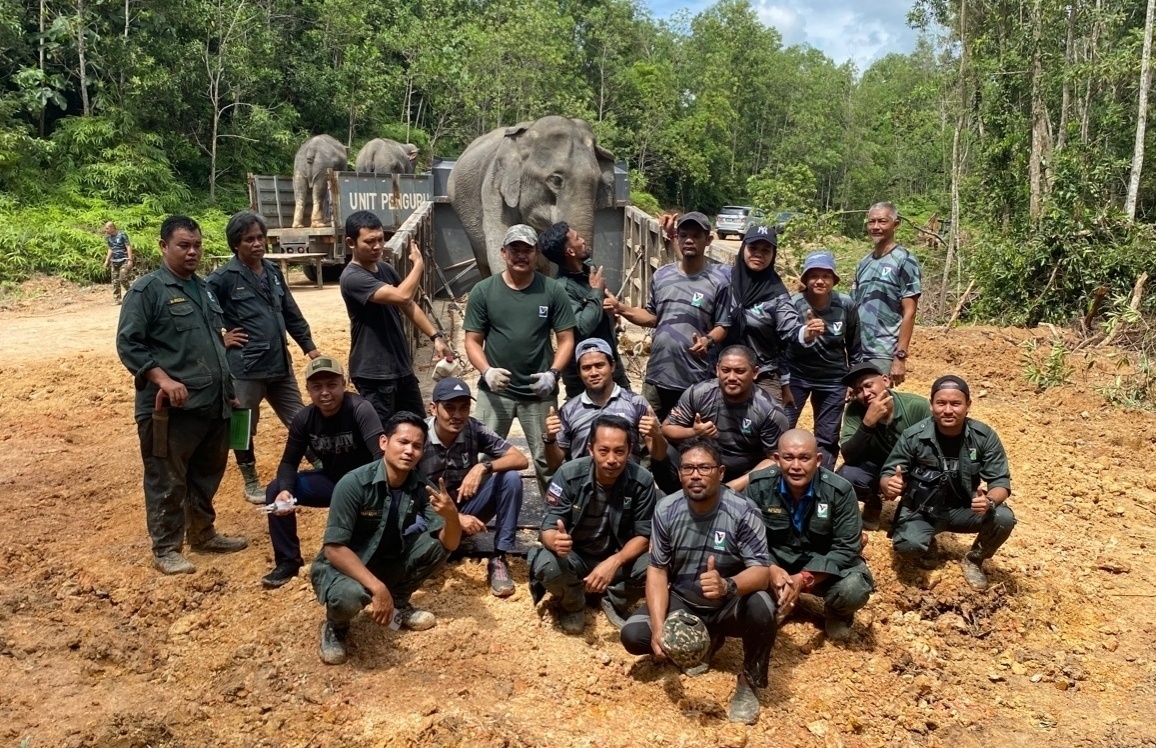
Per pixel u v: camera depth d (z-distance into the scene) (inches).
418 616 168.6
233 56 1021.2
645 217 346.9
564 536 161.6
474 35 1397.6
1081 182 498.9
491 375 186.5
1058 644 180.9
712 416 187.6
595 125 1576.0
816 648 171.3
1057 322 471.2
